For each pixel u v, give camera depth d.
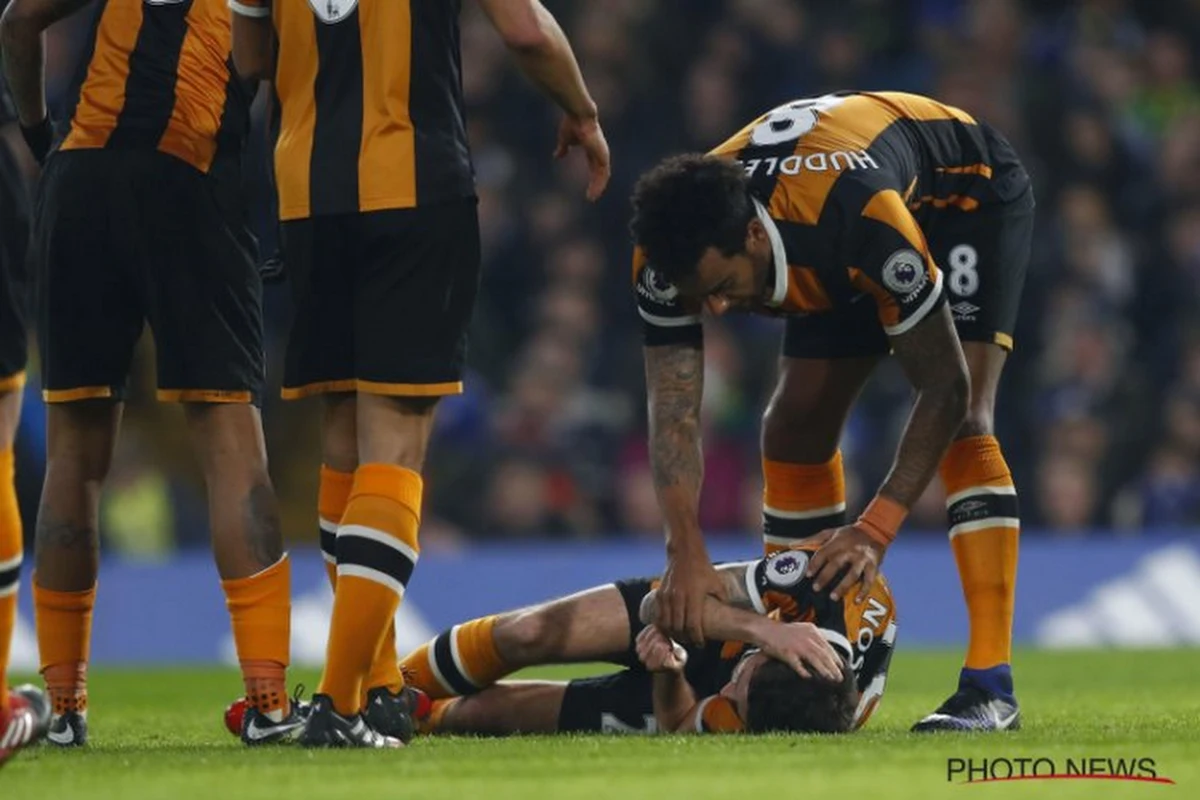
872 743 15.12
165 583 37.56
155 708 23.30
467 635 17.73
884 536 16.59
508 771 13.20
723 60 49.09
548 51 15.67
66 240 16.61
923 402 16.38
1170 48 53.41
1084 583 39.50
